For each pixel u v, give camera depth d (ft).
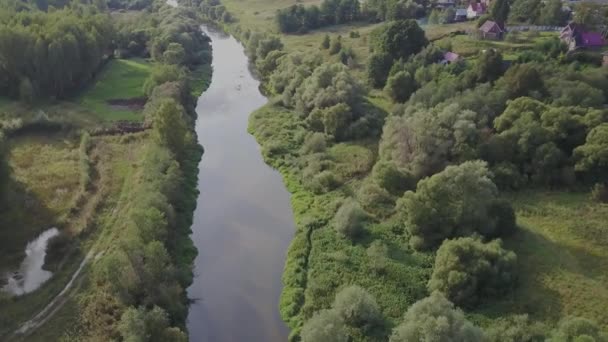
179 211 230.27
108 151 277.44
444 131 234.17
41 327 157.38
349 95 310.04
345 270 183.83
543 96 264.52
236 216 234.79
